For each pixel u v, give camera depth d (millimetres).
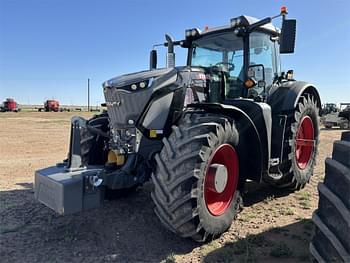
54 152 8742
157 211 2967
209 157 2918
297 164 4707
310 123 5051
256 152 3467
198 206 2830
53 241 3113
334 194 1831
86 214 3766
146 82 3449
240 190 3473
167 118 3582
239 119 3449
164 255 2855
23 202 4207
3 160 7406
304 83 4793
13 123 20297
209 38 4637
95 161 3709
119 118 3527
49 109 50281
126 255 2857
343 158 1850
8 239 3146
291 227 3461
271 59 4754
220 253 2873
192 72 3877
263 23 4000
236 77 4328
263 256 2836
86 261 2750
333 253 1736
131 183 3355
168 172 2842
